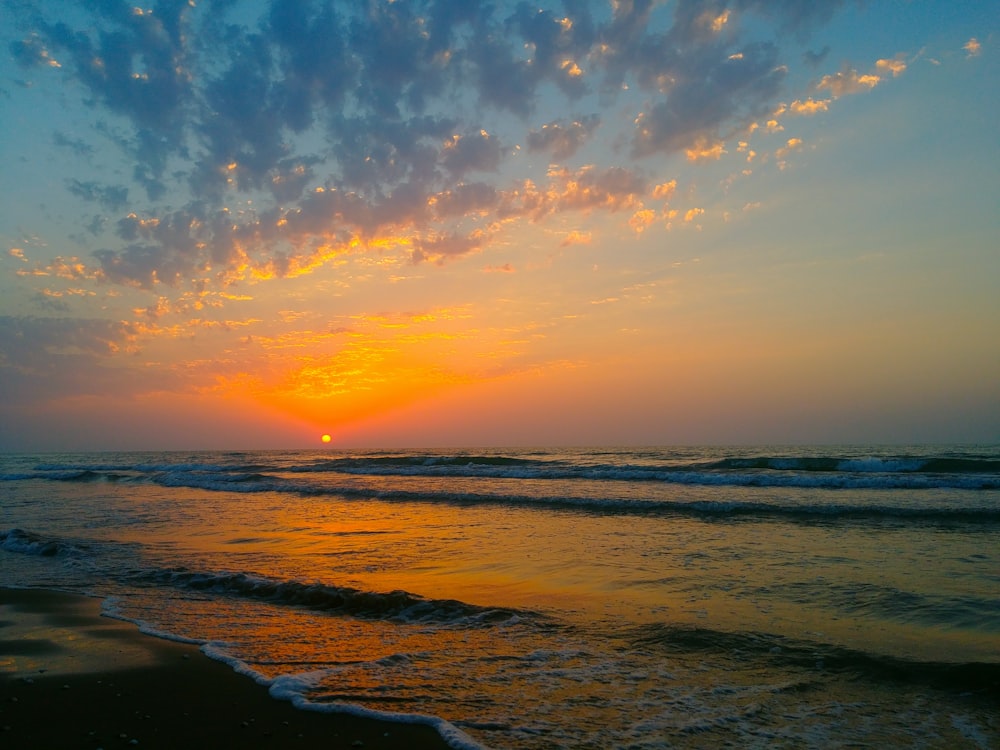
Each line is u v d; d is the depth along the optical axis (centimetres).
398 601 717
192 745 394
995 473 2069
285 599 766
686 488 1919
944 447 5528
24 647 596
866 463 2483
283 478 2731
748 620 636
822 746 385
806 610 667
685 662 532
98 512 1722
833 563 888
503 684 489
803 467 2622
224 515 1595
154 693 480
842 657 529
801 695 462
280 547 1116
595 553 1001
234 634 630
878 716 426
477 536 1187
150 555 1058
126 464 5134
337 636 619
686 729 408
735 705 446
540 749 380
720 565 891
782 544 1040
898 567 855
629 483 2123
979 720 416
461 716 431
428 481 2380
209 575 870
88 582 873
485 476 2611
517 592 772
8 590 841
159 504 1906
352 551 1059
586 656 550
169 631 644
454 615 677
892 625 611
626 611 679
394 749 388
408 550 1060
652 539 1116
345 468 3175
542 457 4294
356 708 446
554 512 1507
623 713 435
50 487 2745
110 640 615
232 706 455
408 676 508
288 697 466
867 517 1291
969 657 516
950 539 1055
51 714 443
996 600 681
